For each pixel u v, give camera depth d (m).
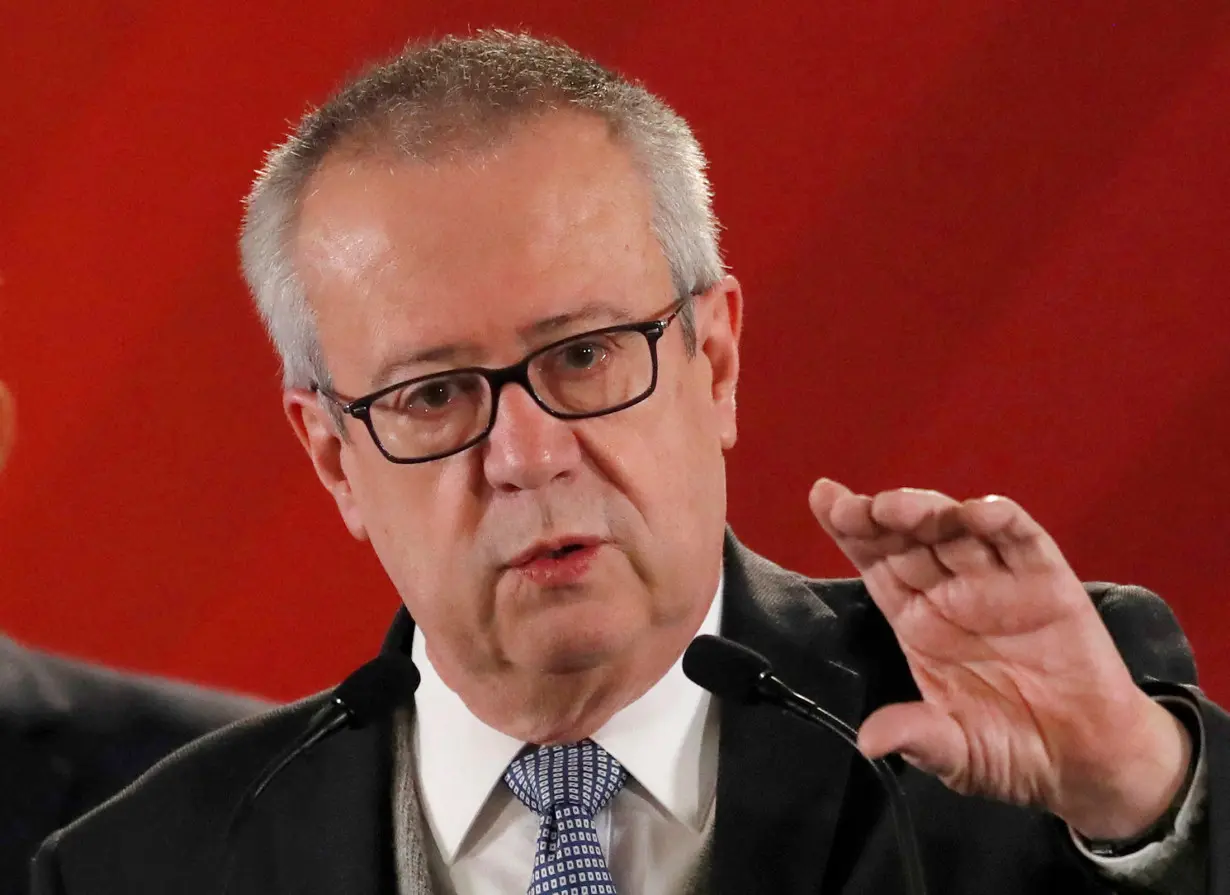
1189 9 9.13
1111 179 9.31
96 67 10.33
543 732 5.10
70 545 10.52
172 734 8.15
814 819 5.07
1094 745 4.04
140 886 5.62
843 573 9.70
